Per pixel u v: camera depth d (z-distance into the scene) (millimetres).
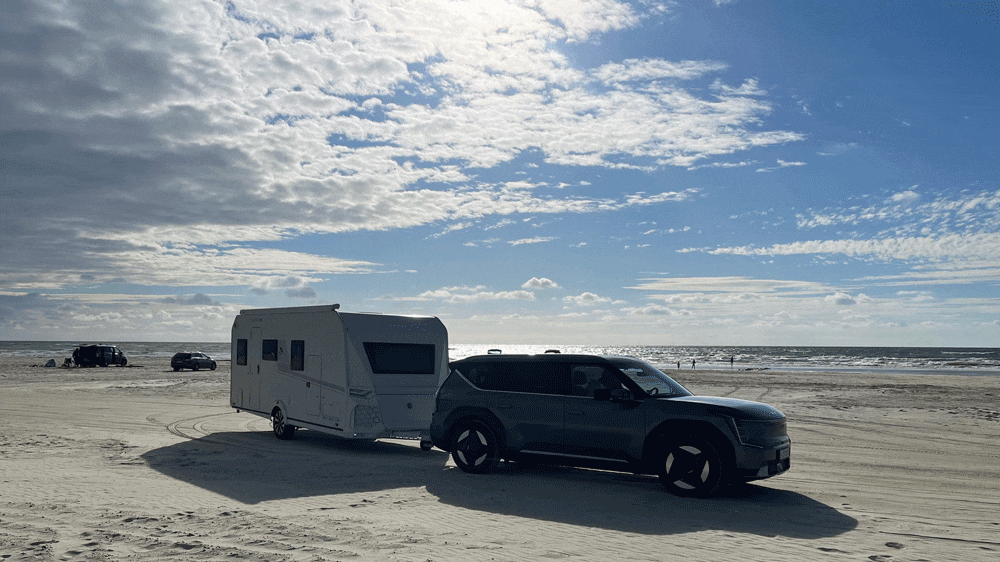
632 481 9812
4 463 10898
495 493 8922
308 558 5758
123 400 23672
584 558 5859
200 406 21672
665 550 6125
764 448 8391
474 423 10477
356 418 12430
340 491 9070
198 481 9633
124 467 10695
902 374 53344
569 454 9578
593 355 9867
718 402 8867
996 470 10977
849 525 7117
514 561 5750
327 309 13141
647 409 9000
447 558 5828
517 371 10336
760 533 6766
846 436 15391
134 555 5805
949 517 7523
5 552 5867
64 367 51719
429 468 11125
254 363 15367
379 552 5984
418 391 13312
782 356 122000
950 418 19328
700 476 8523
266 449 13023
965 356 113312
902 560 5789
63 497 8336
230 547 6094
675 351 175625
